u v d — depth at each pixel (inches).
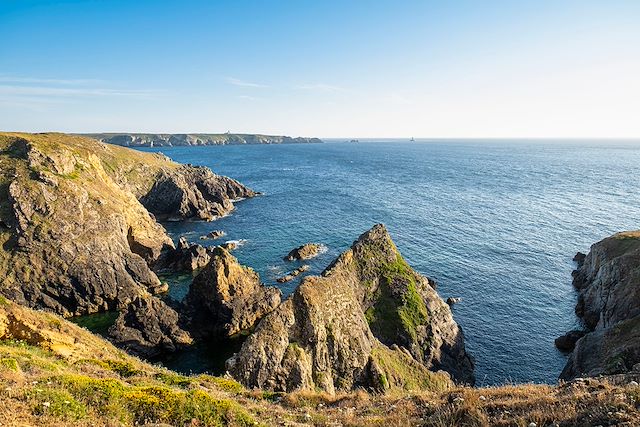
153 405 627.8
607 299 2178.9
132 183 4810.5
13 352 781.9
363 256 2032.5
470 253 3329.2
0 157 2778.1
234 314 2158.0
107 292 2469.2
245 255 3324.3
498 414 585.6
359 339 1551.4
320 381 1380.4
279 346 1352.1
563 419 502.9
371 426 637.9
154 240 3267.7
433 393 843.4
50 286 2353.6
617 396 525.7
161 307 2084.2
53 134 4741.6
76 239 2509.8
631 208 4953.3
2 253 2343.8
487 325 2247.8
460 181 7583.7
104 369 872.3
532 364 1919.3
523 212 4795.8
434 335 1888.5
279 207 5162.4
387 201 5477.4
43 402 553.6
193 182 5305.1
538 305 2496.3
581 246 3535.9
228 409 668.7
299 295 1505.9
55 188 2632.9
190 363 1921.8
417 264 3073.3
